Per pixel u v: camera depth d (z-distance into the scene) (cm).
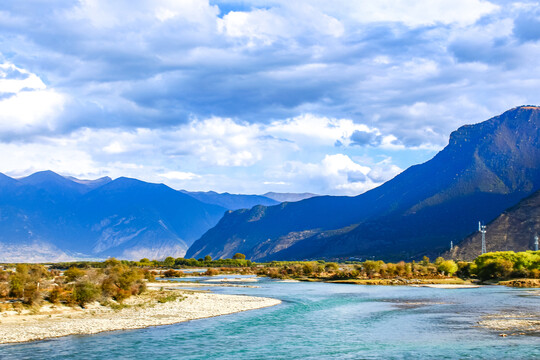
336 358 4616
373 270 16962
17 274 7700
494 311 7625
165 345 5128
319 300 9625
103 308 7462
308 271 19650
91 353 4725
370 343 5250
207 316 7125
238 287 13662
